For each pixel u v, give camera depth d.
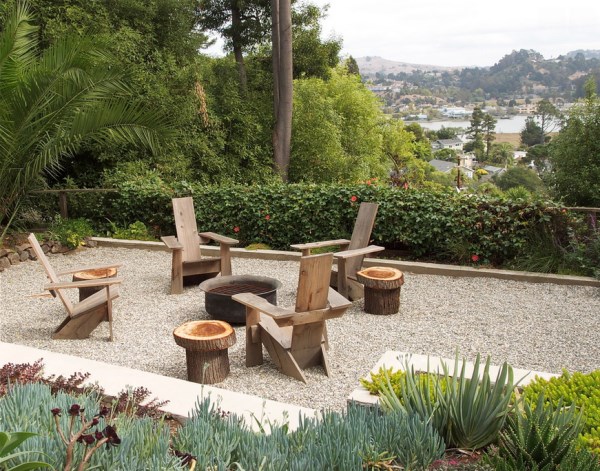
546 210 7.18
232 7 16.59
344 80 20.30
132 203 9.59
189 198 7.16
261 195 8.70
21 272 7.68
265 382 4.27
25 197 8.80
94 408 2.54
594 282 6.59
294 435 2.30
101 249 8.92
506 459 2.21
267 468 2.04
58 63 8.14
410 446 2.20
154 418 2.86
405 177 9.48
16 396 2.48
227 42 17.16
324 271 4.18
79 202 9.88
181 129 12.84
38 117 8.23
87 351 4.90
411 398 2.63
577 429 2.22
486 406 2.46
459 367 3.44
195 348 4.10
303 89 17.08
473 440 2.46
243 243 8.98
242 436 2.27
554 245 7.12
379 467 2.12
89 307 5.17
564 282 6.71
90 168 11.26
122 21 12.19
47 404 2.45
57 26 10.95
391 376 3.09
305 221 8.41
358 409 2.54
